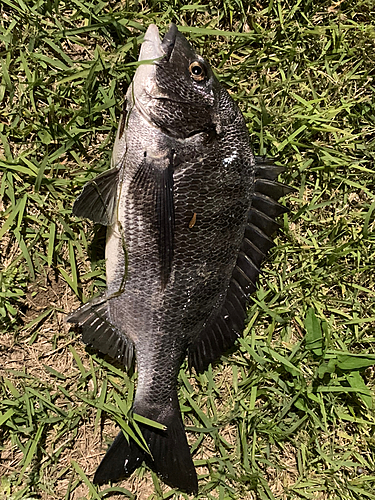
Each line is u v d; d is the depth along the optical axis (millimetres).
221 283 587
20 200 598
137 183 559
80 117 608
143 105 556
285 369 634
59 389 611
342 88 656
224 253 579
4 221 605
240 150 572
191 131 557
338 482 643
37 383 606
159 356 588
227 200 568
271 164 599
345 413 651
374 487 645
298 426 639
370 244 658
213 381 631
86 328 596
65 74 604
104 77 611
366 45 656
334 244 658
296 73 650
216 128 562
